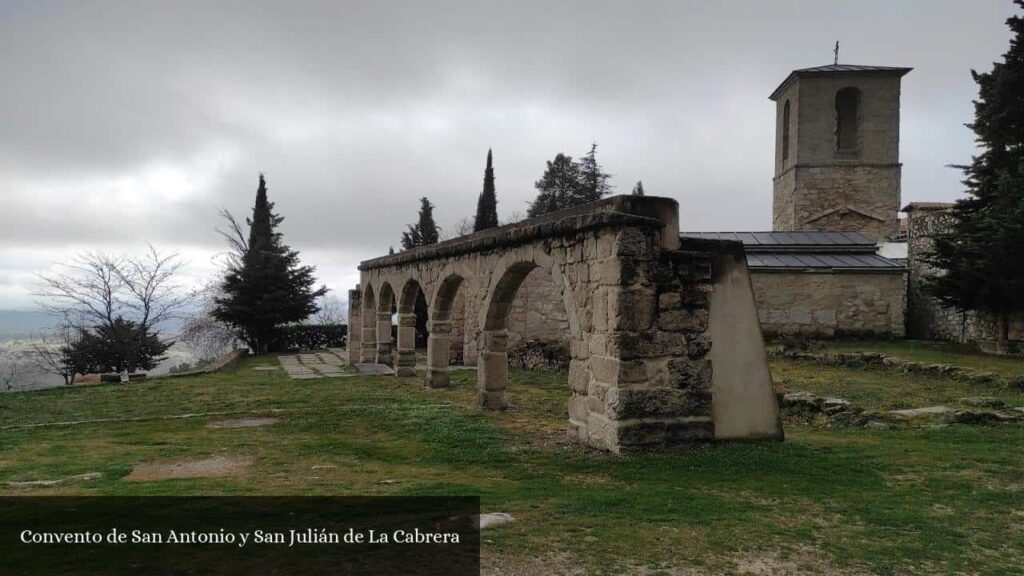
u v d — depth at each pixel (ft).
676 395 28.17
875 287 65.21
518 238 36.17
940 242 53.42
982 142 55.36
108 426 37.55
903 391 39.52
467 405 43.01
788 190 103.65
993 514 18.80
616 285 27.55
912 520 18.17
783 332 65.41
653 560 15.15
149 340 103.86
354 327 76.74
